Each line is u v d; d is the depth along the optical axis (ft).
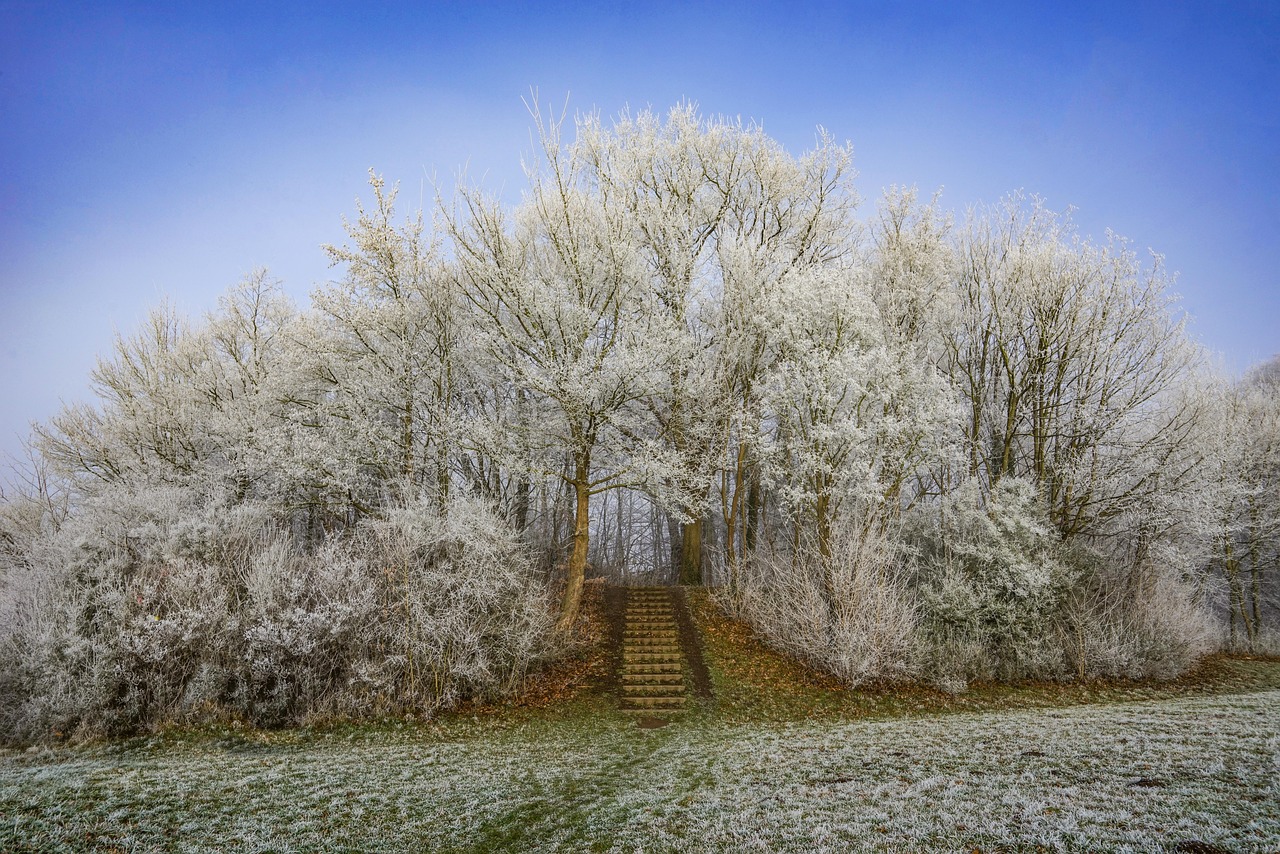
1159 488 67.31
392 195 65.26
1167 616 66.90
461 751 40.55
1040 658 60.95
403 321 66.85
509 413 70.85
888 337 69.05
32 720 45.16
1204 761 26.11
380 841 24.38
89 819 25.80
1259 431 81.61
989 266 77.41
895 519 68.74
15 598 49.80
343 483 63.26
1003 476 70.33
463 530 54.95
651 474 64.59
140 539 53.52
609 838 24.02
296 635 48.65
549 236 67.41
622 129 80.74
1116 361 70.03
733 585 74.18
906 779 27.73
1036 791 24.06
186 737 44.42
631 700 54.34
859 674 56.34
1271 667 73.15
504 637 54.60
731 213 84.02
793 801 25.99
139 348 77.41
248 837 24.40
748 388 75.00
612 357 61.77
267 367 73.77
